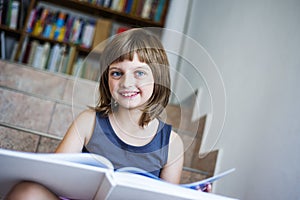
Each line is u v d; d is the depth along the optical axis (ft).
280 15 5.37
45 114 6.50
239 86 6.24
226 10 8.14
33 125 6.44
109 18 11.95
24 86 7.78
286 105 4.42
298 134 3.99
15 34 11.16
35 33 10.94
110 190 2.52
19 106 6.46
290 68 4.57
